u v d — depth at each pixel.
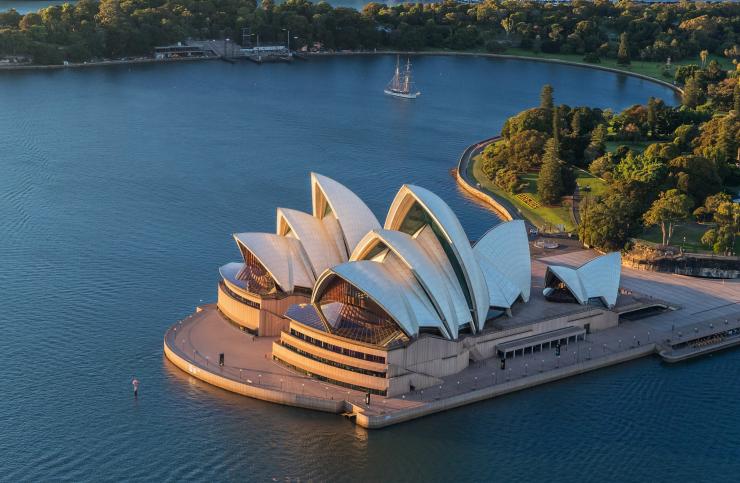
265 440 178.75
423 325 195.50
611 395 199.00
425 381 193.75
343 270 192.50
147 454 174.00
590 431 186.62
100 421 182.88
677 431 187.88
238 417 185.00
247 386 190.75
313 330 194.25
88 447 175.50
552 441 183.00
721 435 187.12
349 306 197.00
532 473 173.88
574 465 176.62
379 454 176.62
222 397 191.12
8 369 199.88
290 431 181.50
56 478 167.25
